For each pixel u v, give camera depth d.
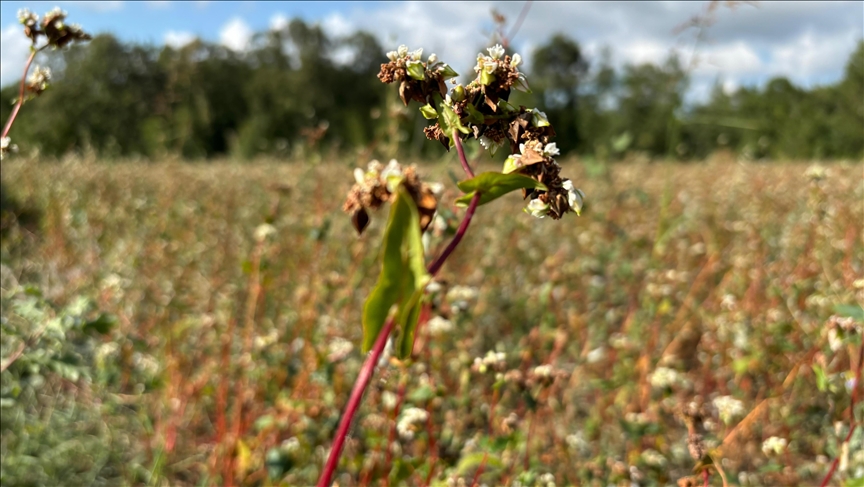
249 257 1.19
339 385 0.80
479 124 0.30
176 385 0.86
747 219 1.68
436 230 0.64
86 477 0.77
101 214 1.57
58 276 1.22
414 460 0.62
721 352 1.05
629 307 1.20
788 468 0.81
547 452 0.82
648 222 1.72
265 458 0.75
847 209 1.44
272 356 0.86
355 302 1.03
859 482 0.42
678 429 0.93
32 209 1.62
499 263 1.33
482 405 0.84
